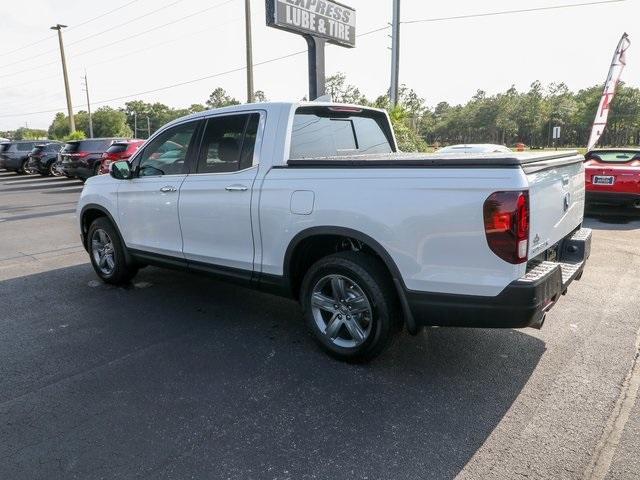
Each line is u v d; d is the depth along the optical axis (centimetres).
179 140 451
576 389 319
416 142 1945
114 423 283
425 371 345
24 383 330
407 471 242
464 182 284
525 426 279
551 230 328
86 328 427
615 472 241
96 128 12544
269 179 371
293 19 932
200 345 391
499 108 8881
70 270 627
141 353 376
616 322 431
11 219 1093
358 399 309
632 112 7831
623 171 901
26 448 260
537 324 302
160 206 462
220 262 419
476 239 283
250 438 269
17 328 428
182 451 258
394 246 310
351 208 325
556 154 339
